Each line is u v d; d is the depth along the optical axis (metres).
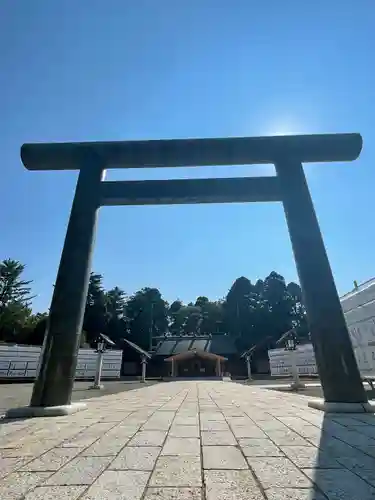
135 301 61.22
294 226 7.52
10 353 22.44
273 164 8.30
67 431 4.23
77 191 7.76
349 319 12.93
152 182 8.30
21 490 2.24
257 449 3.27
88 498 2.11
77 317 6.76
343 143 8.02
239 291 57.16
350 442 3.53
